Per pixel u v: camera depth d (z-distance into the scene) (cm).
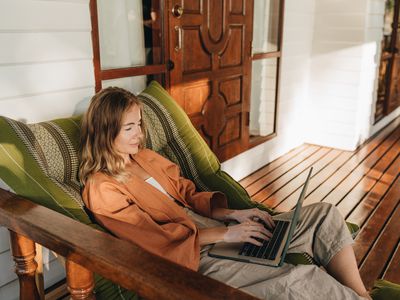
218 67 317
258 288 142
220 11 307
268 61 392
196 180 215
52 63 198
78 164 165
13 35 180
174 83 277
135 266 103
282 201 327
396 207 316
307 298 140
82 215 154
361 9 420
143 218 154
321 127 473
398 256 249
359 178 376
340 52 441
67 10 200
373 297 173
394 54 544
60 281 219
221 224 191
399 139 508
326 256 170
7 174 150
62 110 207
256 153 393
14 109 186
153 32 260
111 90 165
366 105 473
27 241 146
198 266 154
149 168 185
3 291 196
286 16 398
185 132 216
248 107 365
